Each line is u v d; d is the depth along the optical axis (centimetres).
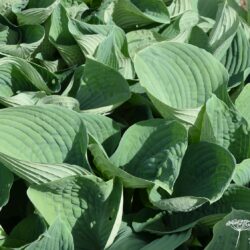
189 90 180
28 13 202
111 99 183
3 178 164
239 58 206
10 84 193
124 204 170
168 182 159
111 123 174
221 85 180
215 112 169
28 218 164
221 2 225
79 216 158
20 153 159
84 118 172
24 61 184
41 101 180
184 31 205
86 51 198
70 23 197
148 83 173
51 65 206
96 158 162
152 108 193
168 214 165
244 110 188
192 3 238
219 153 164
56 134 162
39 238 144
